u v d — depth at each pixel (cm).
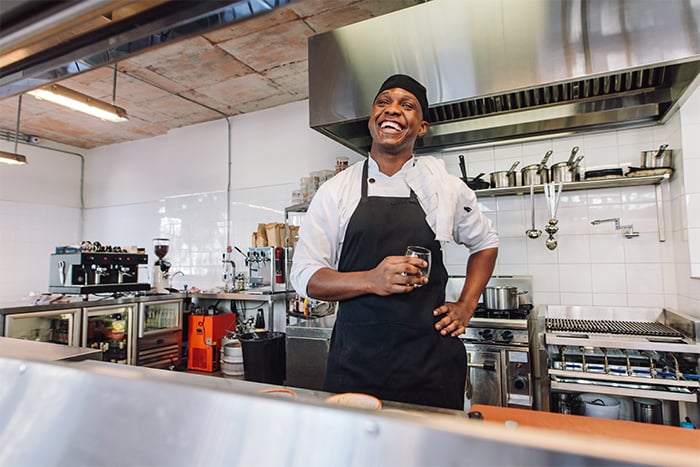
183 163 497
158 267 427
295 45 321
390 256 110
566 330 216
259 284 392
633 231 255
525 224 282
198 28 60
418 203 124
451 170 304
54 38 62
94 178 575
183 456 47
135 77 371
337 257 133
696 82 186
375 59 219
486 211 294
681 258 227
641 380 189
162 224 509
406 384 112
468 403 226
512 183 263
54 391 59
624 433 66
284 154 430
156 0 55
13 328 303
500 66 194
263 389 73
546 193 252
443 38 206
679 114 217
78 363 65
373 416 40
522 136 277
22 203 518
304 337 271
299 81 382
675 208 233
